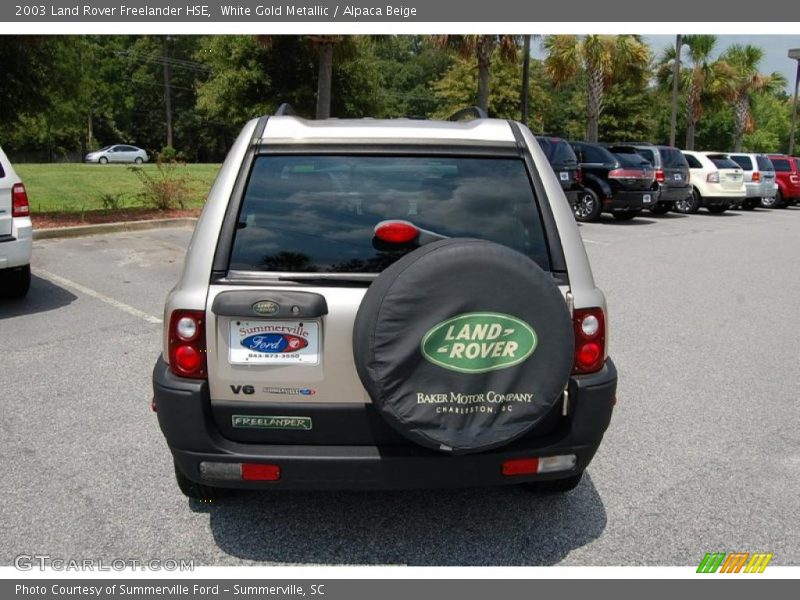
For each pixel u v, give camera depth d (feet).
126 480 11.98
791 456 13.48
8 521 10.71
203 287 9.00
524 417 8.55
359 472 8.96
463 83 131.54
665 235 47.44
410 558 10.08
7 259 22.03
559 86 82.79
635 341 21.38
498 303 8.37
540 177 9.96
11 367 17.37
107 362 17.81
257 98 96.37
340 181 9.77
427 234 9.19
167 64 197.88
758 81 123.34
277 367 8.98
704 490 12.12
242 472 9.00
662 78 113.50
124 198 53.98
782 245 44.27
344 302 8.89
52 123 47.14
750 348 20.80
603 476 12.59
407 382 8.32
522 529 10.84
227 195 9.46
